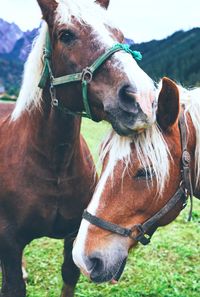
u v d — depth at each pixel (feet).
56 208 10.59
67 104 9.73
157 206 8.38
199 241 18.10
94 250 8.13
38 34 10.24
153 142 8.11
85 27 9.09
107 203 8.19
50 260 16.34
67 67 9.35
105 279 8.12
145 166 8.01
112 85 8.58
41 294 13.94
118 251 8.23
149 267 15.65
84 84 9.04
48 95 10.08
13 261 10.65
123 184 8.12
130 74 8.34
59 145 10.17
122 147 8.14
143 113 7.97
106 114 8.87
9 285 10.64
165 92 8.14
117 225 8.21
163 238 18.22
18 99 10.87
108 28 9.16
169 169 8.30
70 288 12.12
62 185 10.46
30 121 10.43
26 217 10.47
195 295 13.74
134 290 13.99
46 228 10.80
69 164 10.40
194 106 8.87
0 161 10.71
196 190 9.45
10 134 10.92
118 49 8.74
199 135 8.68
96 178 11.27
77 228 11.16
